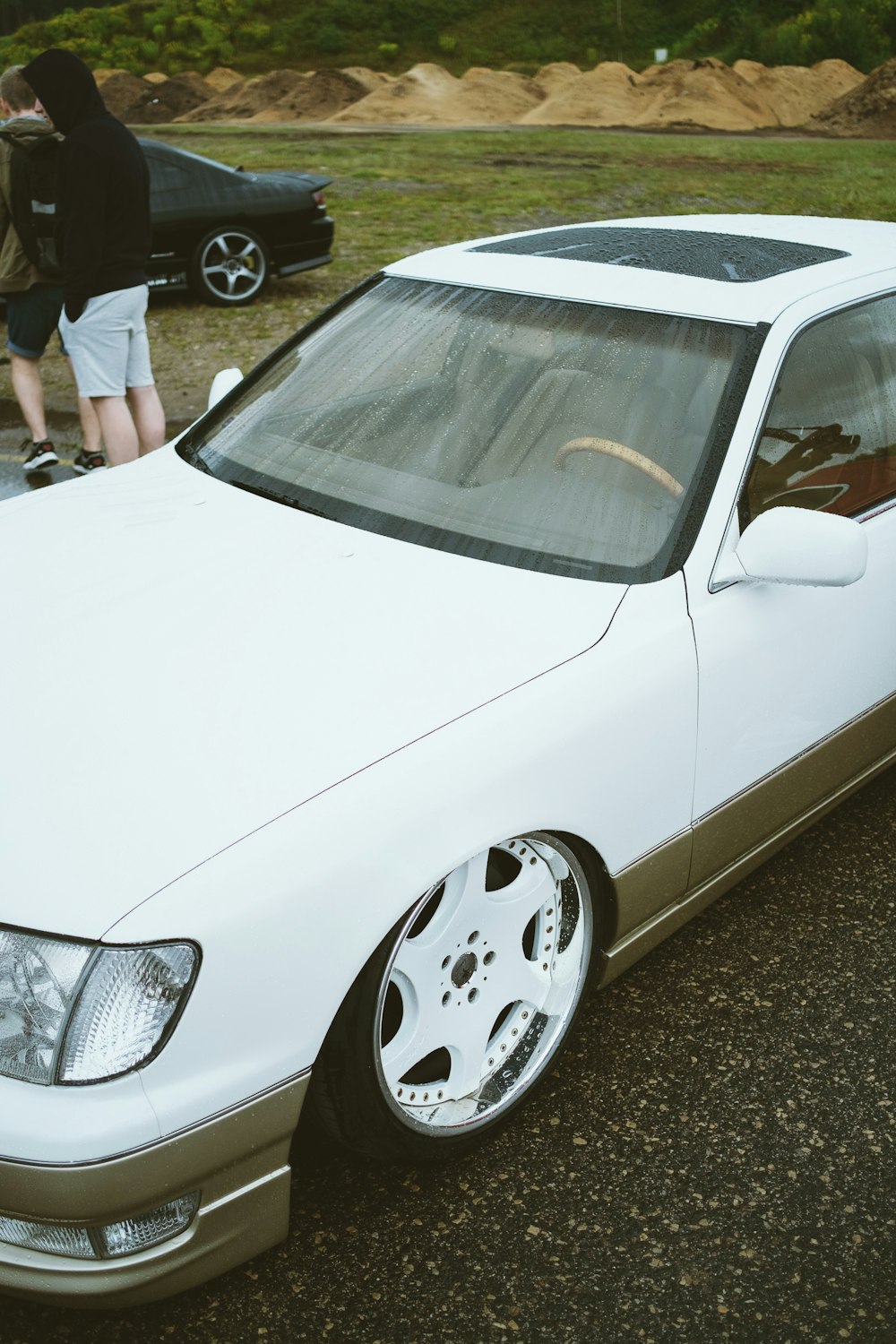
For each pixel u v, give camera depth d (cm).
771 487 282
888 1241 233
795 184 2058
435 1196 239
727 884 300
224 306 1051
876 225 380
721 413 275
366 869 203
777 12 5981
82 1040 181
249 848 194
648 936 277
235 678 227
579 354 293
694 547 264
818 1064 275
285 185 1055
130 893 186
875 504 314
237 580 259
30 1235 187
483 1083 249
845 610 297
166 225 1012
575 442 281
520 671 235
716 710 267
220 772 205
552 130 3541
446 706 224
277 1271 222
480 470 285
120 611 249
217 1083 191
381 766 211
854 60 5281
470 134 3184
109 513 297
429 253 359
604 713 241
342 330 338
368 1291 220
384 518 279
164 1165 187
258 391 338
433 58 6725
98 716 217
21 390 629
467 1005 239
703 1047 279
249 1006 192
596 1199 239
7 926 185
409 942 224
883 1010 293
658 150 2714
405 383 311
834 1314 218
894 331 328
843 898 334
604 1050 278
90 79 522
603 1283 222
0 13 7644
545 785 230
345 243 1372
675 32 6400
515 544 268
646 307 297
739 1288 222
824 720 306
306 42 6869
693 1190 242
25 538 289
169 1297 208
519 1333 213
